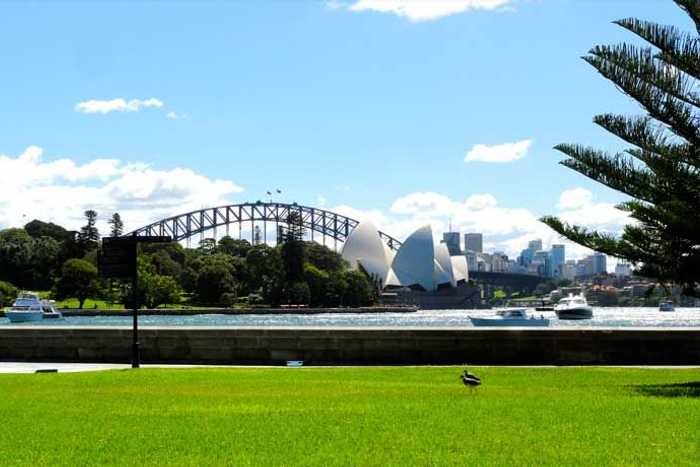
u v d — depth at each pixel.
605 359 34.56
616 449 14.44
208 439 15.60
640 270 30.53
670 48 27.14
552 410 18.84
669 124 27.66
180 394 22.44
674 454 14.02
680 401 20.44
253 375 28.17
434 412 18.61
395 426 16.77
